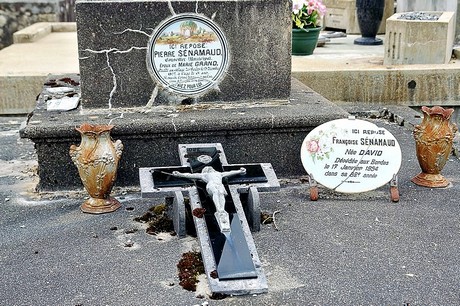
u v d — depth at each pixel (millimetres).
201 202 2131
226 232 1972
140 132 2510
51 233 2191
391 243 2100
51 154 2514
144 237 2148
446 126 2535
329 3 6465
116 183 2572
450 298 1767
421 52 4180
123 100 2660
